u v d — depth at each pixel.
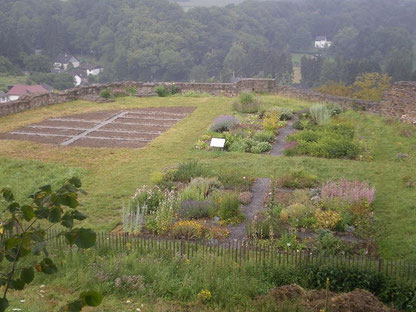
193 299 8.83
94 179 15.94
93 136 21.09
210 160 17.83
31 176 16.02
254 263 10.02
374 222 12.54
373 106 24.28
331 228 12.23
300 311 8.09
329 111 24.09
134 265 9.90
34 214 4.45
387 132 20.98
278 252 10.57
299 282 9.42
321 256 9.88
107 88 30.23
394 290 8.91
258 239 11.77
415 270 9.44
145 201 13.63
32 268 4.39
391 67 56.84
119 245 11.11
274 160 17.70
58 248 10.91
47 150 18.81
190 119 23.97
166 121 23.86
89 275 9.46
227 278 9.32
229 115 23.91
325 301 8.29
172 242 11.29
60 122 23.58
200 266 10.02
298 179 15.52
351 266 9.55
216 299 8.78
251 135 20.83
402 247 11.26
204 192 14.62
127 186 15.33
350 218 12.51
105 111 26.08
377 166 16.88
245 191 14.86
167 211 12.90
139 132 21.81
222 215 12.91
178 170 16.20
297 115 24.52
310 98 27.89
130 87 30.86
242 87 30.67
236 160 17.78
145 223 12.67
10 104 24.62
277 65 70.56
